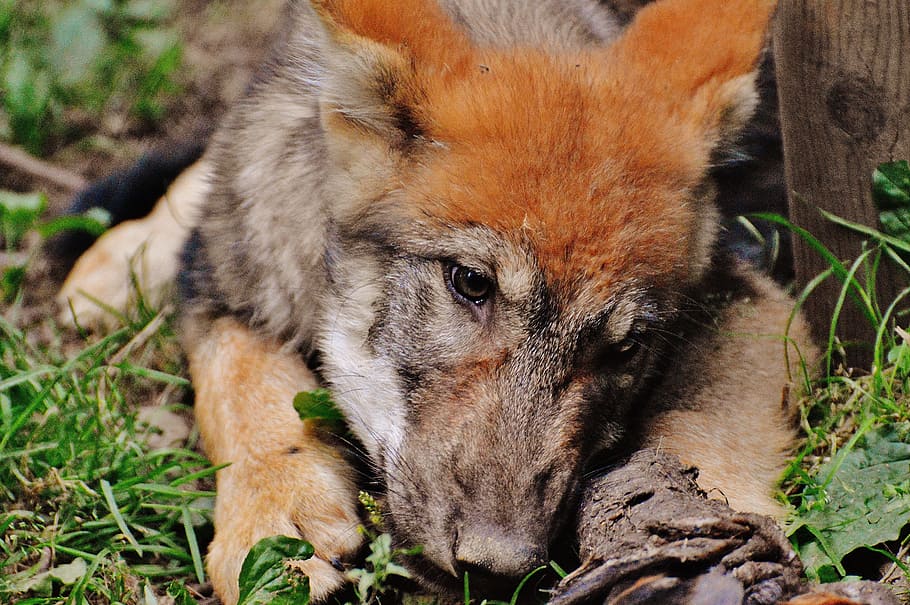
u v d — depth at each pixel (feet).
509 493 15.57
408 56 17.89
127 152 32.96
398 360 17.89
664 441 19.27
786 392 21.03
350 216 18.70
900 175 19.98
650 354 18.38
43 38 34.60
